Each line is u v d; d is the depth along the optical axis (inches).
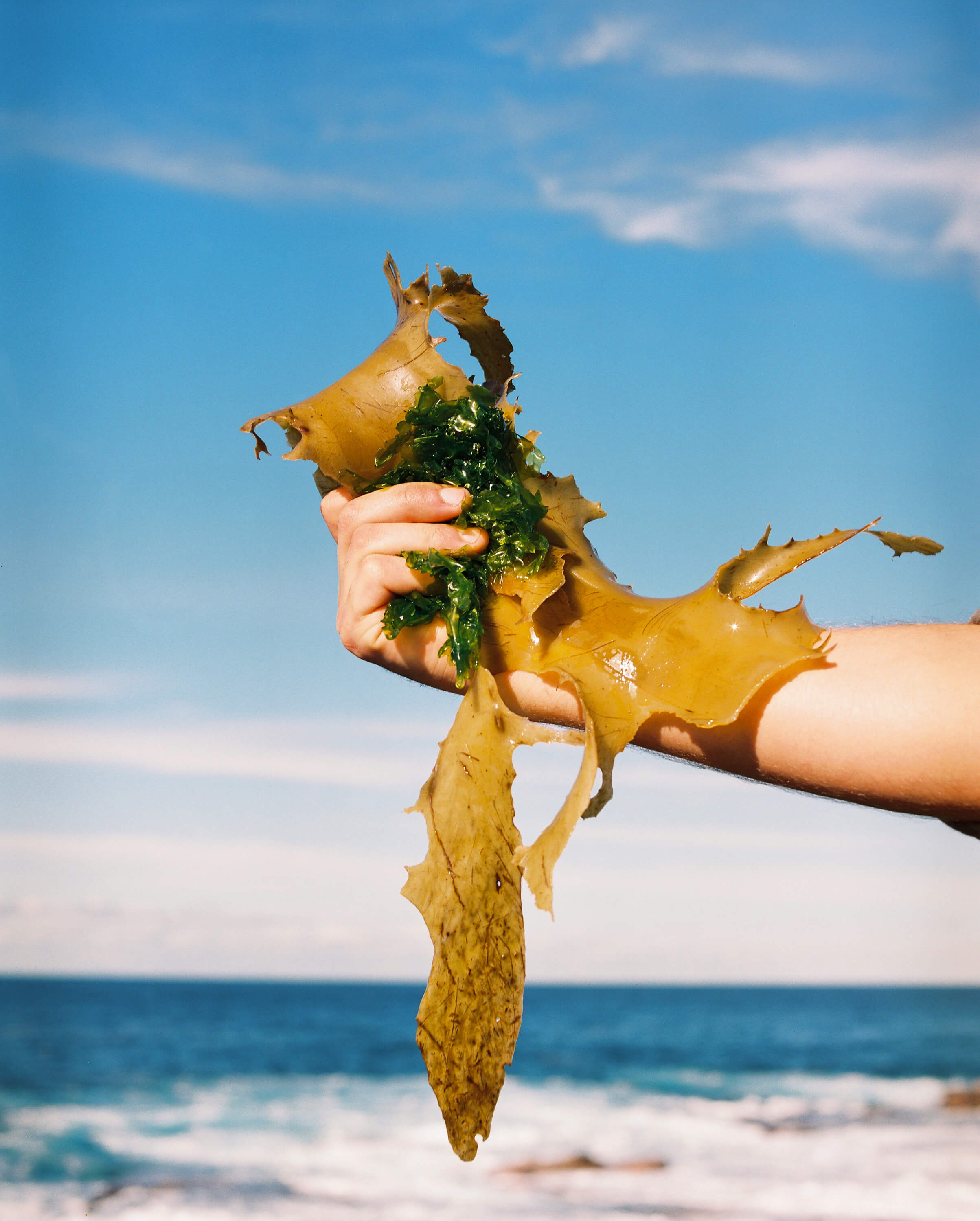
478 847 47.2
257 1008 2180.1
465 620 49.8
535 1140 817.5
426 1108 988.6
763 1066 1322.6
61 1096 1072.2
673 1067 1305.4
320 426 54.7
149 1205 668.7
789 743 49.1
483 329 57.0
